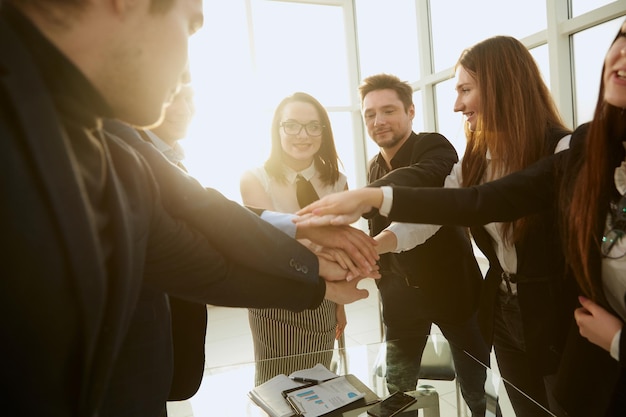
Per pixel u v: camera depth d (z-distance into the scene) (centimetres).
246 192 169
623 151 81
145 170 55
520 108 114
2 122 26
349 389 102
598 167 81
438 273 158
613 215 80
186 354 92
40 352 30
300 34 487
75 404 34
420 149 162
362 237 108
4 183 25
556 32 271
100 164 36
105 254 36
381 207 100
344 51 519
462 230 163
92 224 31
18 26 30
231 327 365
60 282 29
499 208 95
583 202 84
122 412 65
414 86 426
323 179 173
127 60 39
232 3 434
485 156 131
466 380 104
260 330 162
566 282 105
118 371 64
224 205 74
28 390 30
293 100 167
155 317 69
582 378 89
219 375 113
